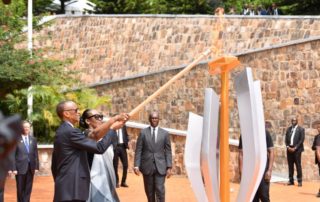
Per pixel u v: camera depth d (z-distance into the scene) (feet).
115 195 24.71
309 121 79.36
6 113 82.99
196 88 88.69
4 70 70.44
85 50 104.32
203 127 27.07
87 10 140.05
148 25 97.91
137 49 98.58
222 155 26.81
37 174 73.31
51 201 52.80
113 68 100.73
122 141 60.54
